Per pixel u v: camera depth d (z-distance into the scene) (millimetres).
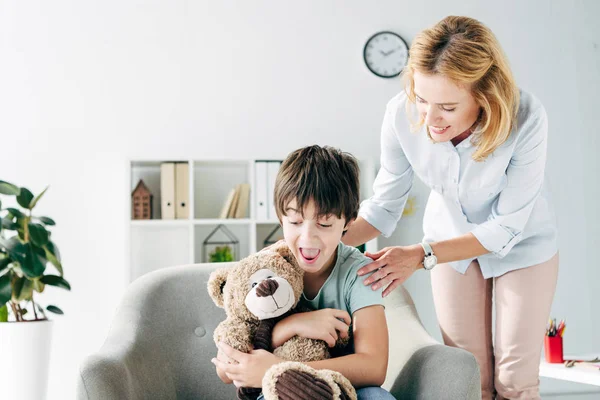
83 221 3475
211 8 3660
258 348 1302
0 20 3486
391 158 1838
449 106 1452
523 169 1654
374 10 3809
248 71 3672
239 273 1354
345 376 1268
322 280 1438
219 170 3652
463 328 1899
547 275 1814
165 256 3492
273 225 3664
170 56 3609
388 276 1476
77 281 3445
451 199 1812
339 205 1317
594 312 3812
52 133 3486
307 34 3736
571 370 2322
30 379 2877
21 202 3029
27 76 3486
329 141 3719
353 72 3766
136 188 3424
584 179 3879
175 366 1654
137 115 3561
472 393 1271
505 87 1467
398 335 1625
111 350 1448
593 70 3920
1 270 2910
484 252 1676
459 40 1403
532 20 3941
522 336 1805
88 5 3559
